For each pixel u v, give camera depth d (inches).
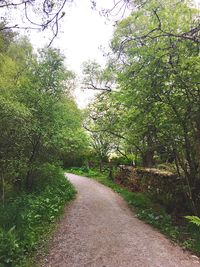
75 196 498.0
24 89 420.5
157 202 437.4
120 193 552.1
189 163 355.3
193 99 309.9
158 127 363.9
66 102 508.4
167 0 293.3
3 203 335.0
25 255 223.8
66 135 519.5
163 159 471.2
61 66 449.1
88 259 223.0
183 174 400.8
